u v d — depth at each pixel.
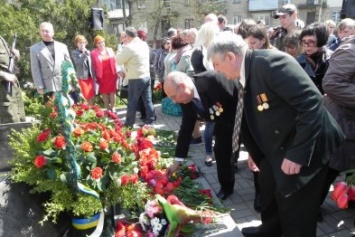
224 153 2.88
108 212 2.33
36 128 2.18
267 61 1.72
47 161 1.97
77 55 6.29
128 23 20.70
